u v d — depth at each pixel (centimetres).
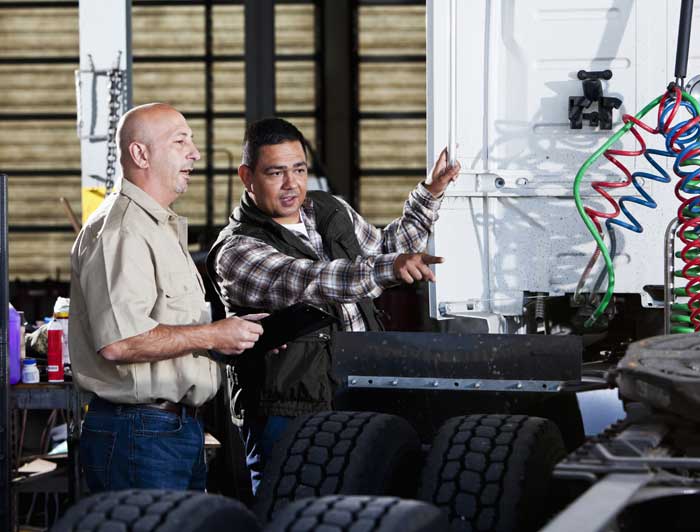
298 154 361
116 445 323
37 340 485
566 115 398
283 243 354
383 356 310
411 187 1612
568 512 181
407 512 210
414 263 313
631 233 395
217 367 340
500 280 401
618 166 380
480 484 255
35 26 1585
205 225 1608
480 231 401
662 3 393
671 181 393
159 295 328
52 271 1584
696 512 217
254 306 346
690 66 395
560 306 400
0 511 427
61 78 1587
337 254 367
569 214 399
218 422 494
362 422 280
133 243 320
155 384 321
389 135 1611
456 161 382
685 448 253
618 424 257
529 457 257
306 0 1595
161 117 335
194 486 337
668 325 348
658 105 391
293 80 1603
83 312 328
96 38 710
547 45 398
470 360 303
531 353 298
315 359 346
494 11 399
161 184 336
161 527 210
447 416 307
